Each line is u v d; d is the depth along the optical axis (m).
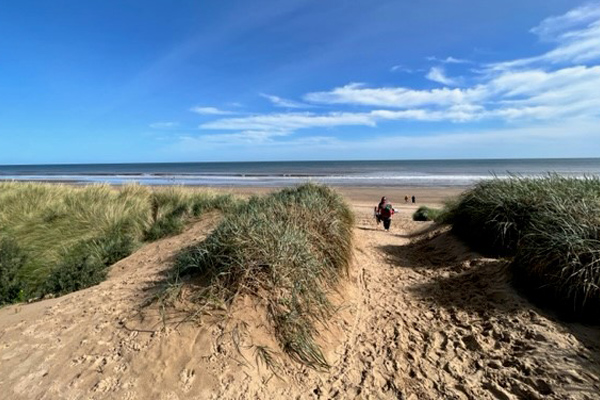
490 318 3.79
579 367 2.82
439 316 4.05
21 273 6.56
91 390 2.63
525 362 2.97
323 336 3.44
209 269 3.74
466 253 6.23
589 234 3.87
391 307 4.42
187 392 2.59
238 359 2.86
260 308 3.33
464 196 7.84
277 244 3.87
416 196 29.42
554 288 3.81
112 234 8.49
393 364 3.18
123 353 2.97
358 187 37.19
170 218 9.07
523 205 5.73
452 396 2.72
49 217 9.70
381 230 11.80
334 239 5.08
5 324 3.85
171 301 3.50
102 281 5.68
